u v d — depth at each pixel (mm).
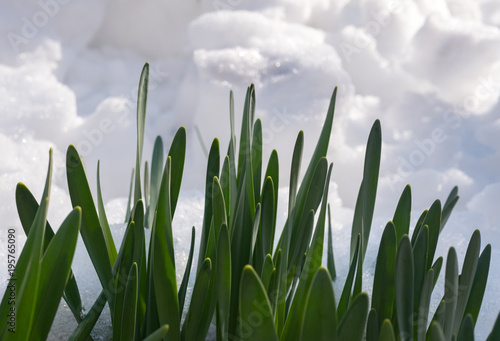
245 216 522
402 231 544
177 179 545
